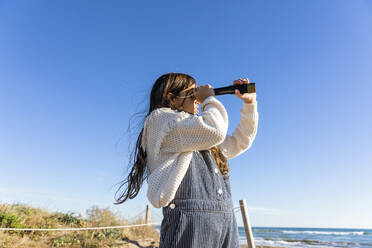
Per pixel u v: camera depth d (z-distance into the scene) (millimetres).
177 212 1102
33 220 8031
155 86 1502
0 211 7613
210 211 1141
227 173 1425
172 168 1154
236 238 1280
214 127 1153
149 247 8016
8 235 6547
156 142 1253
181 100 1451
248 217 5379
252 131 1479
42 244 6570
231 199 1344
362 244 22453
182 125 1172
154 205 1115
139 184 1428
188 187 1153
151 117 1312
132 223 9844
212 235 1120
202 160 1283
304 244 20500
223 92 1443
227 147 1532
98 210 9867
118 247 7223
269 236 34719
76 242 7016
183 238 1070
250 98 1437
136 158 1482
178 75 1514
